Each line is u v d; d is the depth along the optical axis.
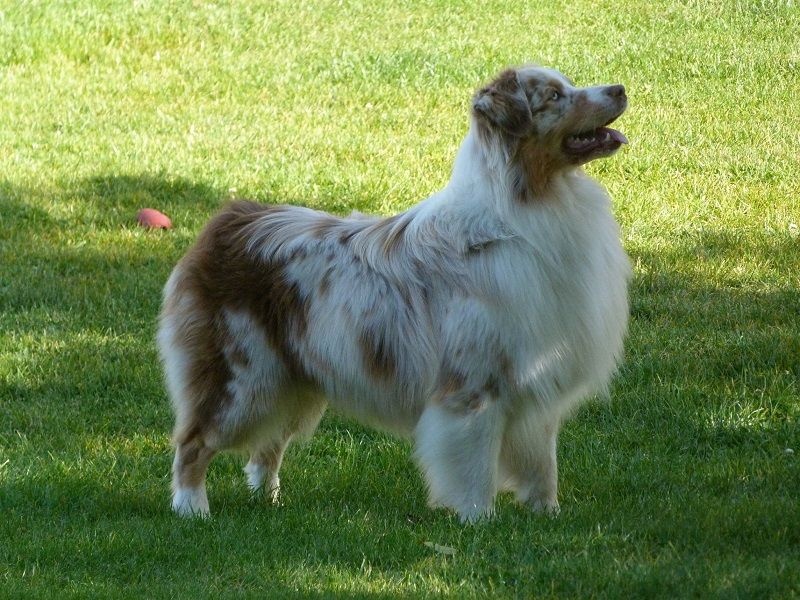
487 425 8.32
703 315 13.53
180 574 7.93
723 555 7.82
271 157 19.39
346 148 19.91
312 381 8.98
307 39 25.69
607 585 7.27
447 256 8.29
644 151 19.56
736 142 20.03
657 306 13.77
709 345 12.55
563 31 26.08
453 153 19.66
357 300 8.57
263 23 26.44
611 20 26.67
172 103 22.31
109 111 21.75
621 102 8.05
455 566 7.74
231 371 8.91
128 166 18.78
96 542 8.41
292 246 8.85
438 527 8.45
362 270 8.62
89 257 15.52
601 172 18.77
